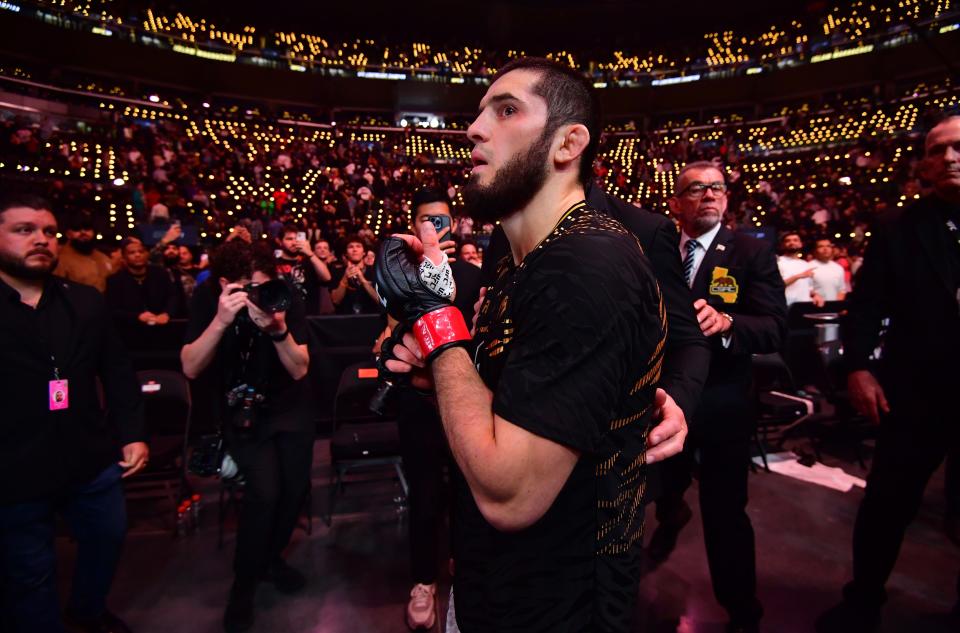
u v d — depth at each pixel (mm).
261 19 21547
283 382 2234
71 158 12258
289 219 12336
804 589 2387
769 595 2348
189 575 2576
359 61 22328
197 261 7125
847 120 17250
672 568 2594
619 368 696
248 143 16547
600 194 1514
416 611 2172
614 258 721
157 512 3207
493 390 794
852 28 19078
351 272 4781
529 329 702
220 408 2195
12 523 1669
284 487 2273
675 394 1287
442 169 19562
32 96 15406
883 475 2016
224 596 2414
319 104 22344
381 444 2955
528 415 656
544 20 22734
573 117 847
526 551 785
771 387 4422
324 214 13922
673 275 1469
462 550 856
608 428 707
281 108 22000
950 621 2170
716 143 19500
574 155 854
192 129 16312
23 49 16859
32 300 1735
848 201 13781
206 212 12383
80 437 1772
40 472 1668
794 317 5004
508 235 931
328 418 4254
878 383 2057
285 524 2320
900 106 16359
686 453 2408
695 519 3072
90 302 1859
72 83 18062
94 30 17562
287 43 21500
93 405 1838
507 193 849
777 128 18594
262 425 2174
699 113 22594
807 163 16688
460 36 23656
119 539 1918
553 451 663
